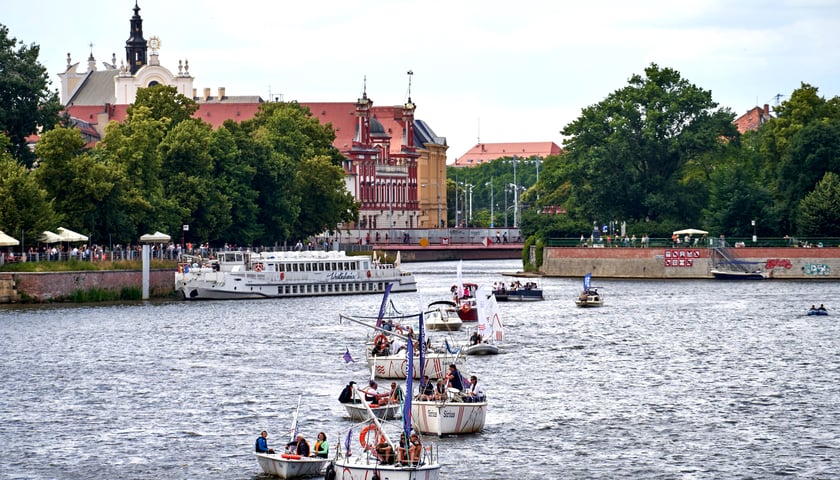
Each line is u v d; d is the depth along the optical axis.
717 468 135.38
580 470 134.25
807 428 153.00
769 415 160.25
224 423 155.50
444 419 147.88
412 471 124.06
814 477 132.38
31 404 167.62
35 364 199.62
